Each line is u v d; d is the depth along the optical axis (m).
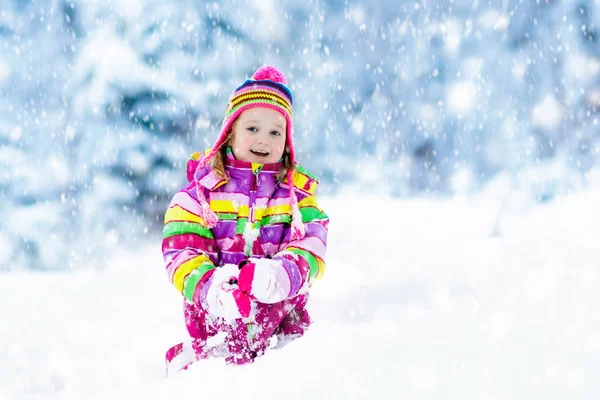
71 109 8.06
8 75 8.55
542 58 8.96
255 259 1.81
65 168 7.88
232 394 1.30
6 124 8.10
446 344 1.39
